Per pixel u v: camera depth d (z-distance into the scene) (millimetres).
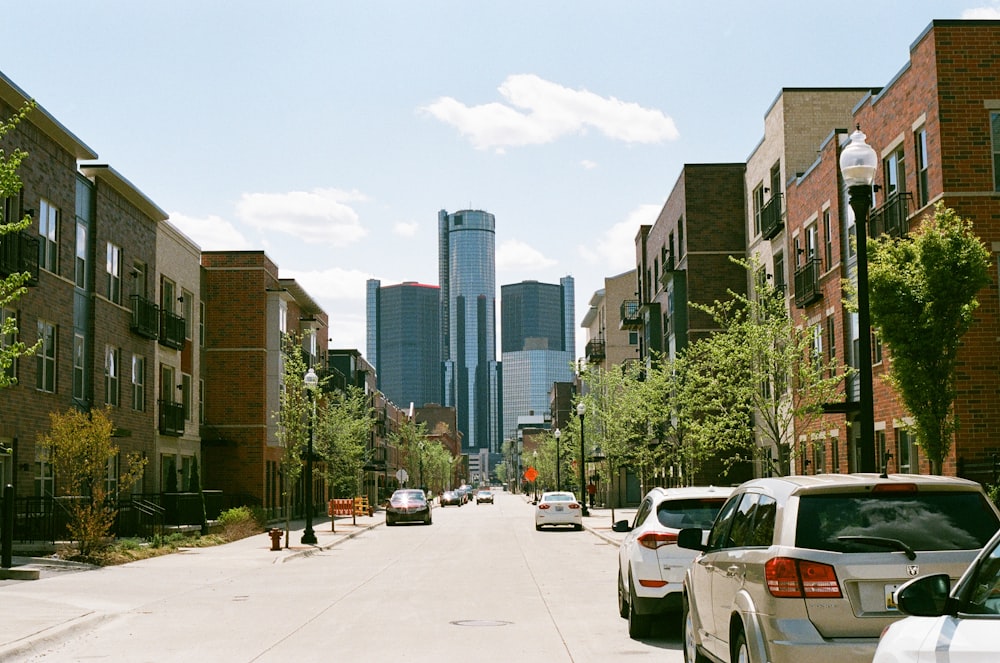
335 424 51312
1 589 17125
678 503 12039
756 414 37125
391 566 23172
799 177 34312
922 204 23766
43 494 26938
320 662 10250
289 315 51344
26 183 26297
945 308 17891
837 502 6566
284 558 25062
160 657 10633
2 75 24219
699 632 8547
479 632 12359
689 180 44906
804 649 6113
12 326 15805
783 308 25312
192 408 41719
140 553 25000
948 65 22703
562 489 90750
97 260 31547
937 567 6207
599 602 15602
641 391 39562
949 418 20547
